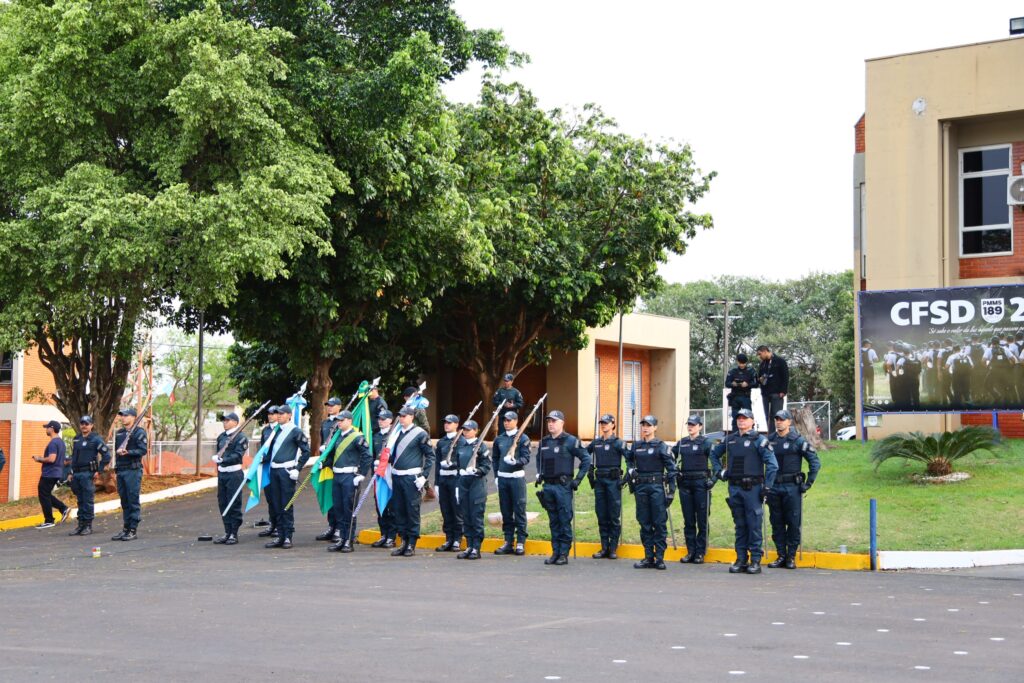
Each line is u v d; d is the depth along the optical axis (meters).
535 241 34.62
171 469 32.34
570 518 16.25
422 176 26.70
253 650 9.59
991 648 9.59
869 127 28.19
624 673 8.58
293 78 24.62
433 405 44.31
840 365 63.72
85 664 9.05
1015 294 24.81
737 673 8.56
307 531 20.28
